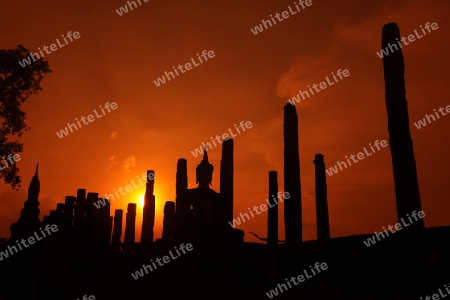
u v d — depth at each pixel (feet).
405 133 49.26
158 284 59.77
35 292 72.54
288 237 65.46
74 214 96.73
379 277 39.52
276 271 49.78
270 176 84.28
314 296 42.16
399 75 51.65
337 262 44.16
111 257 86.79
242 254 56.95
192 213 69.77
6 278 73.97
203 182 72.49
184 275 59.82
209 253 60.29
